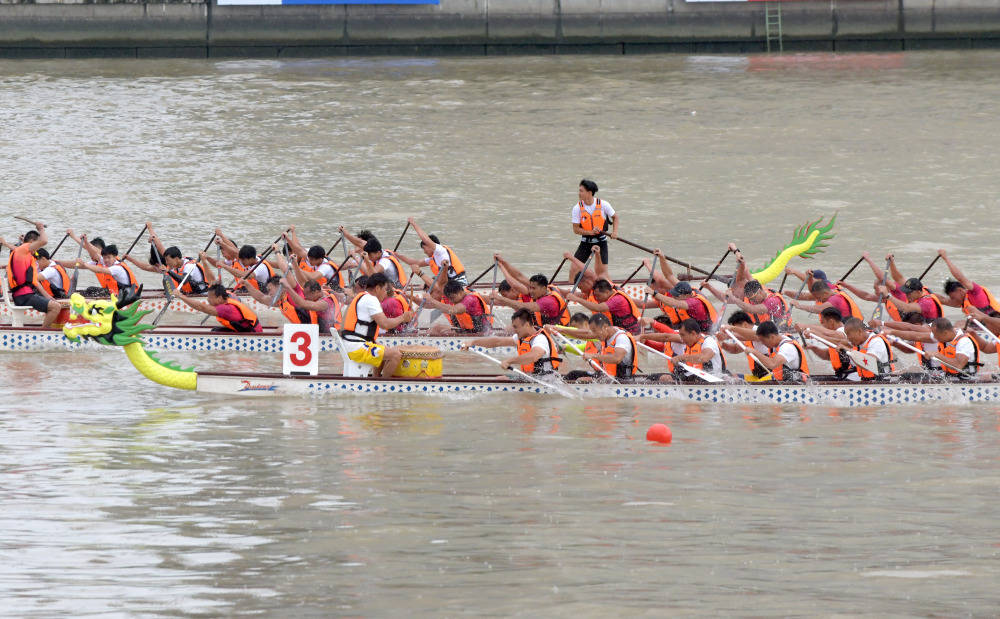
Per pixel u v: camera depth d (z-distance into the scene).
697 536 39.03
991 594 34.16
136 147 133.12
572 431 52.44
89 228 101.88
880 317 70.69
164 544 38.25
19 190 114.62
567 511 41.59
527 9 195.62
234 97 160.62
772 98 159.38
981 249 93.31
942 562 36.72
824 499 42.88
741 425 53.62
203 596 34.06
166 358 68.06
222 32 194.38
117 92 163.00
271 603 33.56
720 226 102.81
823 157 127.94
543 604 33.47
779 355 57.62
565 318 68.62
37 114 149.12
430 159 128.88
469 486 44.41
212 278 83.25
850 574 35.72
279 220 104.94
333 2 194.62
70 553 37.44
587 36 196.50
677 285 65.88
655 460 47.88
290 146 134.50
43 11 191.25
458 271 78.44
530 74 177.62
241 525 40.03
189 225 102.88
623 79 173.12
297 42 195.62
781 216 105.62
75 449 49.16
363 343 58.72
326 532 39.41
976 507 41.94
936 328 58.28
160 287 86.12
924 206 107.94
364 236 81.31
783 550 37.78
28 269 69.50
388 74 178.12
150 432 51.97
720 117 148.62
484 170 124.25
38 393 59.25
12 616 32.69
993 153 128.12
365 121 147.12
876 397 57.78
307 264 80.94
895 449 49.53
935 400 58.00
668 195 114.00
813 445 50.19
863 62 186.00
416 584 34.94
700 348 59.28
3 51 192.12
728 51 197.25
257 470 46.38
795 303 68.56
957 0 195.88
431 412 55.88
